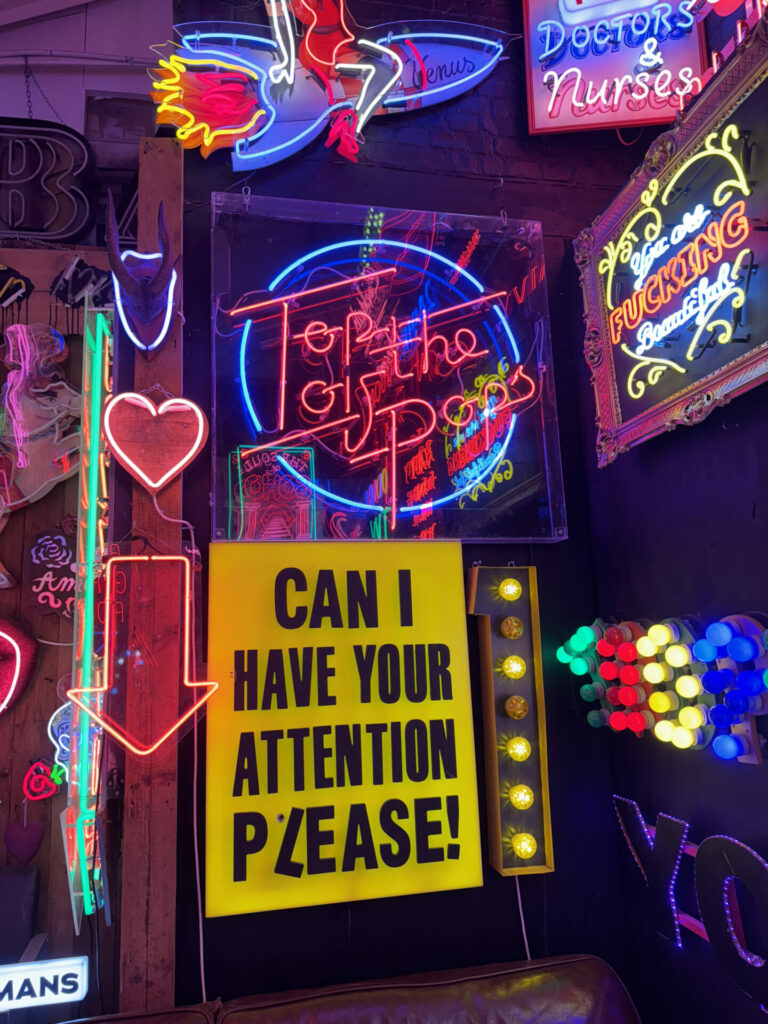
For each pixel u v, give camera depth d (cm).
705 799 228
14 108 461
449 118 323
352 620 259
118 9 485
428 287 295
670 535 252
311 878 239
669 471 253
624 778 273
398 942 249
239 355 272
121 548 246
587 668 270
